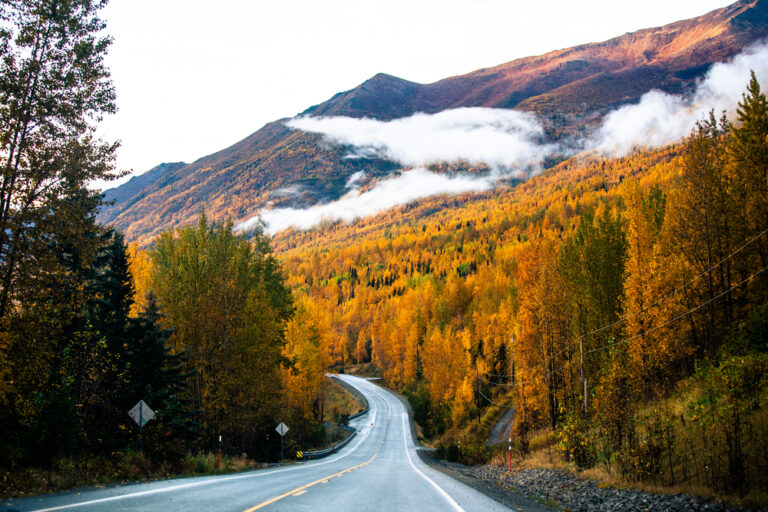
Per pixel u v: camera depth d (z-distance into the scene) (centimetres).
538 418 3925
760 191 2573
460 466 3478
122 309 2336
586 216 3944
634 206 3047
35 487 1071
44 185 1620
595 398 1948
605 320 3048
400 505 973
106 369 1891
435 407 6312
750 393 1188
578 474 1866
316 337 5359
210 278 2814
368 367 13075
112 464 1524
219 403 2648
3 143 1527
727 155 2750
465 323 10262
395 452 4588
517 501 1271
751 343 2038
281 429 3122
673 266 2498
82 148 1667
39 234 1571
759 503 931
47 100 1612
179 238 2983
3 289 1506
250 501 898
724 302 2633
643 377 2378
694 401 1639
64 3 1645
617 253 3212
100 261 2353
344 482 1462
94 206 1759
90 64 1691
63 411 1466
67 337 1838
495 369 7162
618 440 1702
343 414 7262
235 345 2816
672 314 2416
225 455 2503
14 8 1591
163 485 1223
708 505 1004
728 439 1113
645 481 1370
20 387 1477
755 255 2569
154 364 2142
